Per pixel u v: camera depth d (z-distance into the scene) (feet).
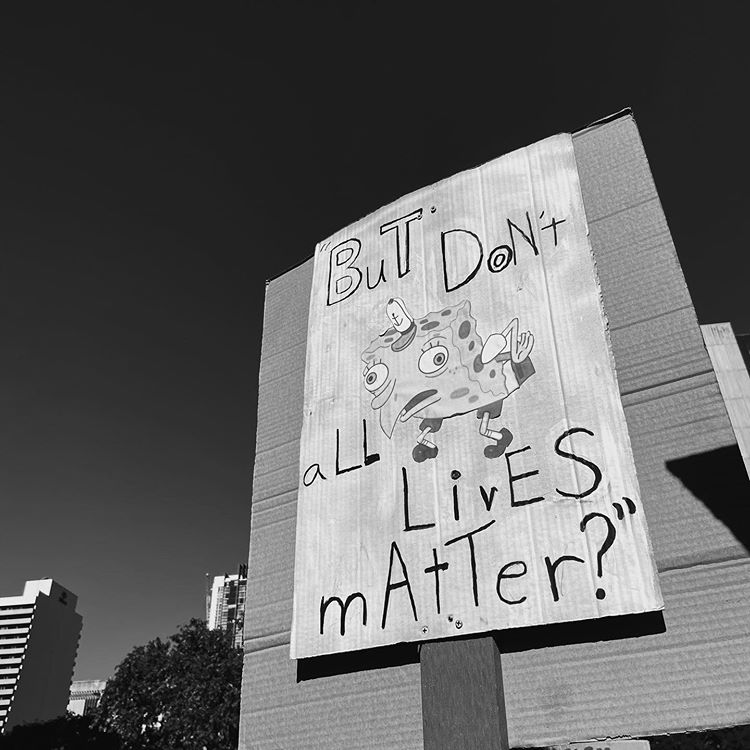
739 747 20.42
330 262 11.37
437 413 8.61
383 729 7.51
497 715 6.52
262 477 10.87
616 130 9.62
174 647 74.84
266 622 9.39
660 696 6.08
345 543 8.57
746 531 6.40
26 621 168.96
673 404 7.39
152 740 68.39
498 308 8.73
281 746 8.25
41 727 69.62
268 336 12.49
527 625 6.64
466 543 7.52
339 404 9.78
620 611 6.23
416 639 7.32
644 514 6.53
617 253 8.70
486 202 9.72
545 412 7.66
